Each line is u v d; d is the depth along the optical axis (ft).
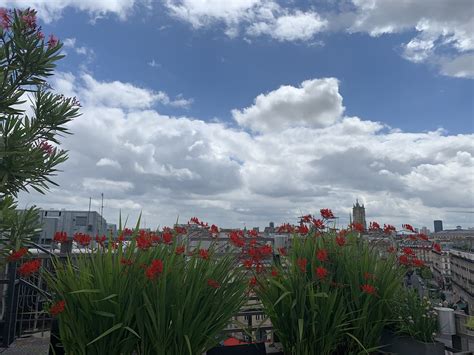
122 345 7.98
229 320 9.24
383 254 12.87
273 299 10.96
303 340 10.12
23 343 16.11
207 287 8.93
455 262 297.53
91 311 7.97
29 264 8.79
